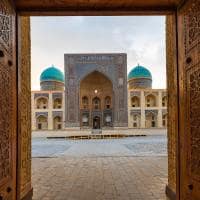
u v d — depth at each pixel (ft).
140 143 36.96
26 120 9.78
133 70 82.89
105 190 10.91
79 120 68.80
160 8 7.53
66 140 47.39
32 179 13.15
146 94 74.23
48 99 73.26
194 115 6.06
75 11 7.53
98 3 7.25
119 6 7.48
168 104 10.57
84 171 15.26
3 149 5.78
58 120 74.90
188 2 6.48
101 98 77.97
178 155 7.34
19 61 7.44
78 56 70.08
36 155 23.29
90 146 32.94
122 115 69.56
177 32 7.45
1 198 5.54
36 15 7.68
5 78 6.05
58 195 10.24
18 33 7.38
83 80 76.28
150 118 74.84
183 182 6.88
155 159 20.26
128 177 13.47
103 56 70.18
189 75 6.42
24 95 9.59
